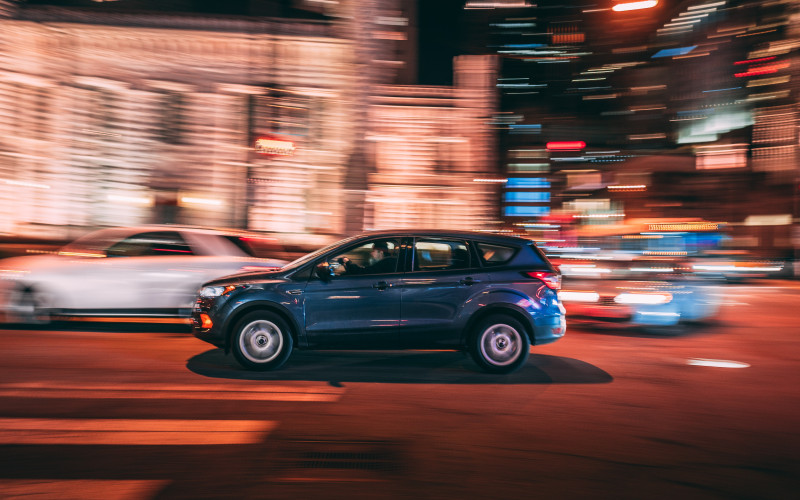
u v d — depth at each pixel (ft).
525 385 20.59
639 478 12.81
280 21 119.85
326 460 13.53
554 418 16.89
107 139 119.34
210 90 120.67
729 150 179.22
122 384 19.69
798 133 182.39
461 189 138.21
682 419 16.99
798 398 19.38
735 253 77.82
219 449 14.07
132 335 28.60
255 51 120.98
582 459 13.84
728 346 28.71
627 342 29.32
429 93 138.31
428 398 18.76
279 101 120.26
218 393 18.83
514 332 22.04
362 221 67.77
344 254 22.35
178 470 12.82
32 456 13.43
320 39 118.21
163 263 28.78
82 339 27.27
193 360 23.50
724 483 12.64
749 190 161.99
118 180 119.55
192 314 22.41
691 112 254.68
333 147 118.52
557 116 224.53
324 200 118.83
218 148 120.67
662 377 22.08
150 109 120.88
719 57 264.52
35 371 21.21
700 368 23.70
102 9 120.78
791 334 32.55
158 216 120.16
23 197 115.96
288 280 21.90
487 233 23.24
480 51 199.00
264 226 118.93
